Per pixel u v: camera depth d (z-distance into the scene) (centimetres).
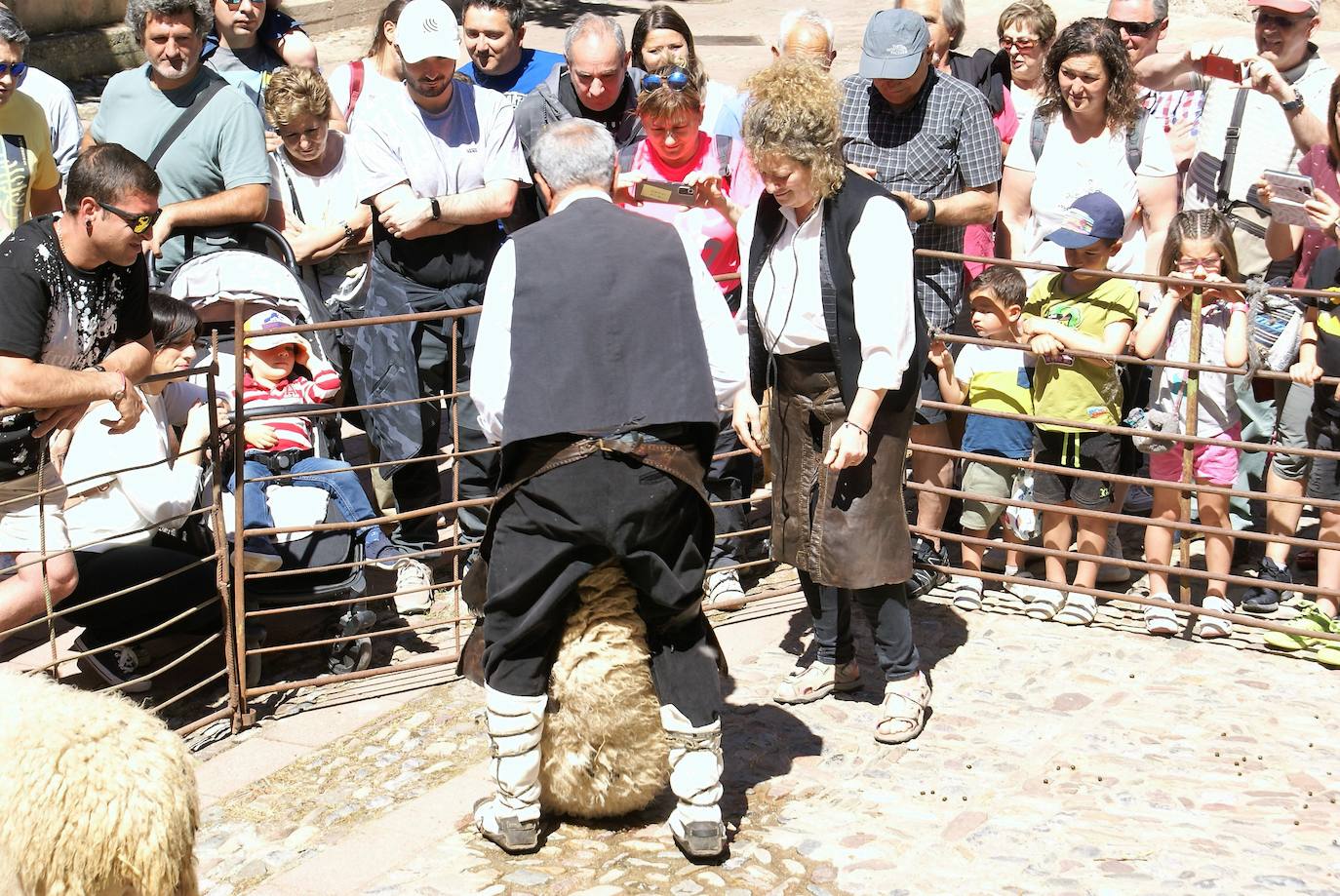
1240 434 558
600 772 400
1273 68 623
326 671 531
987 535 612
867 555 443
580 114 618
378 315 586
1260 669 509
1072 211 538
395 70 732
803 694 487
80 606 452
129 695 504
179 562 498
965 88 585
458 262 586
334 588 510
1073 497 556
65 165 704
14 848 279
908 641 457
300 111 633
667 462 369
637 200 561
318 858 399
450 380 606
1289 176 544
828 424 444
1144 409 631
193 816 295
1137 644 531
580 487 365
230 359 572
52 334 441
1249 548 623
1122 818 408
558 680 390
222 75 713
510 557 377
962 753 451
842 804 420
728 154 592
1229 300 545
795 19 639
